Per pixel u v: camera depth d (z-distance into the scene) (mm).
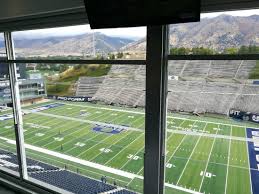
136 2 1472
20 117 2828
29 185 2639
